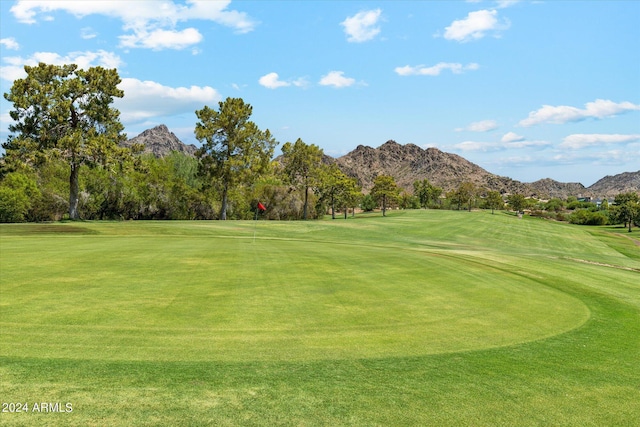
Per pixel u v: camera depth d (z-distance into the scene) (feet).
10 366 19.98
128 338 24.54
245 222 175.73
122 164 163.84
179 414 16.21
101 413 16.01
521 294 41.70
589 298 42.65
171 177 253.44
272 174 282.97
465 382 20.56
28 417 15.51
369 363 22.47
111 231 107.34
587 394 19.94
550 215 484.33
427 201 600.39
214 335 25.68
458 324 30.53
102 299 32.60
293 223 181.37
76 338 24.22
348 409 17.26
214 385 18.84
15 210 172.86
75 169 162.71
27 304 30.71
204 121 216.54
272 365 21.54
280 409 16.97
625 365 24.14
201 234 110.83
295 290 37.99
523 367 22.95
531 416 17.56
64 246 67.10
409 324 29.84
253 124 218.79
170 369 20.39
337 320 29.84
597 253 142.31
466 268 55.52
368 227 175.22
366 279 44.52
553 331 30.22
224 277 42.32
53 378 18.83
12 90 149.69
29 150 150.92
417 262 58.49
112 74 165.68
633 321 34.65
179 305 31.65
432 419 16.84
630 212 314.55
